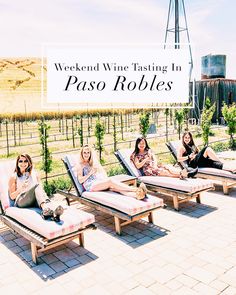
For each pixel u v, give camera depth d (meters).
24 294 3.84
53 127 29.78
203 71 33.19
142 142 7.57
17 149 17.84
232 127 14.28
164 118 32.88
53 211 4.63
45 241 4.33
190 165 8.05
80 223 4.67
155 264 4.45
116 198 5.70
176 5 22.89
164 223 5.91
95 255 4.75
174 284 3.96
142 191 5.52
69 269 4.38
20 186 5.40
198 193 6.45
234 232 5.46
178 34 23.12
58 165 12.88
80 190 6.34
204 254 4.70
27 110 34.62
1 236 5.48
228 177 7.36
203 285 3.92
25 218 4.82
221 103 30.12
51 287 3.97
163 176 7.27
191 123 29.12
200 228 5.65
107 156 14.43
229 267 4.32
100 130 11.07
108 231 5.64
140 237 5.35
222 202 7.03
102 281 4.07
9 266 4.50
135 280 4.07
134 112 31.78
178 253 4.75
